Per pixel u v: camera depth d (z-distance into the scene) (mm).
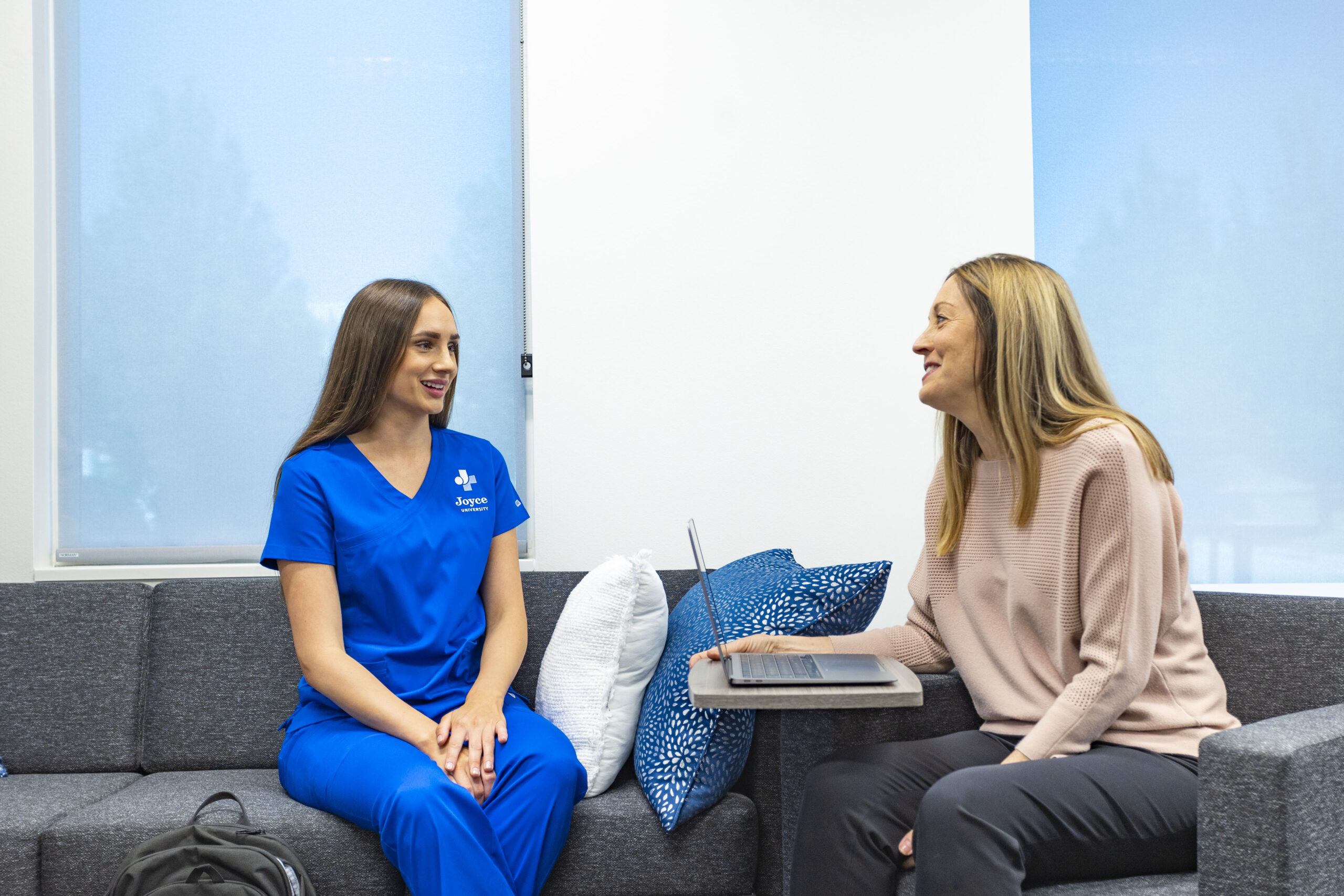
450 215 2186
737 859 1417
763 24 2162
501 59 2199
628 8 2145
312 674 1459
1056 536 1226
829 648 1460
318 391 2152
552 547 2082
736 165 2145
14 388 2053
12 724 1754
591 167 2123
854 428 2133
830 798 1193
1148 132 2285
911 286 2154
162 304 2135
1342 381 2227
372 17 2191
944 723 1391
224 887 1172
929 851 1020
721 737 1418
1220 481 2230
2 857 1351
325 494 1537
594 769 1483
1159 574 1163
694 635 1539
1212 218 2264
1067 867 1039
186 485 2123
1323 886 877
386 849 1285
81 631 1803
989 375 1301
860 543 2125
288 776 1468
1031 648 1284
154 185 2146
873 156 2162
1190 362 2250
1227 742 895
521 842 1337
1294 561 2217
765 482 2117
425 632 1559
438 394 1607
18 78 2086
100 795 1568
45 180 2127
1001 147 2172
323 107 2176
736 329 2129
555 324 2102
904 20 2178
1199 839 916
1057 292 1301
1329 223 2250
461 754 1398
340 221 2170
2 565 2045
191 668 1783
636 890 1403
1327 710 1001
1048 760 1093
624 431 2102
